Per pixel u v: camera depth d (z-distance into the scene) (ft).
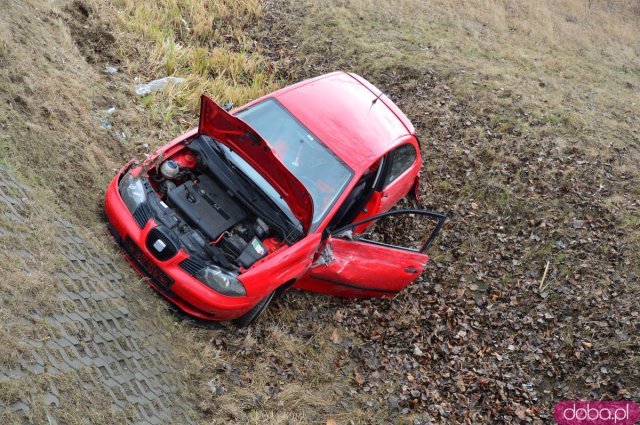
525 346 22.53
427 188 29.25
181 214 17.74
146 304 16.84
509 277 25.26
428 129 33.04
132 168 18.63
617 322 22.98
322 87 23.15
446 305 23.75
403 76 38.27
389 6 50.16
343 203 20.12
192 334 17.62
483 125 33.76
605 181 30.01
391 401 19.70
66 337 13.48
